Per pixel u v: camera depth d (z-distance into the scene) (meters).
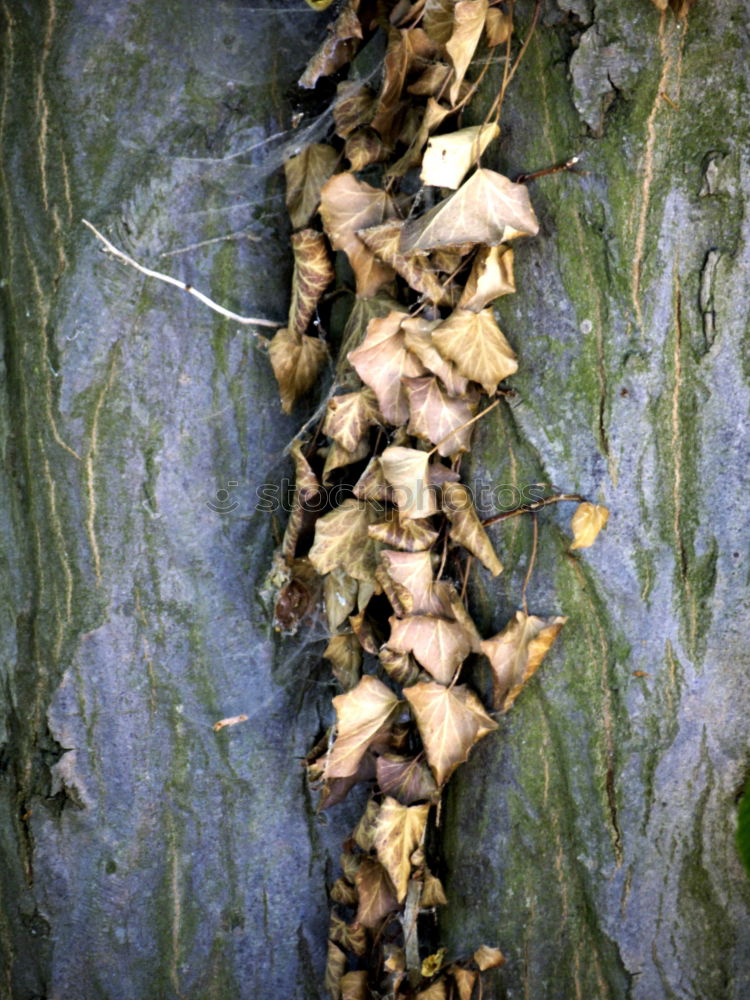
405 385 0.62
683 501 0.61
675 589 0.61
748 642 0.62
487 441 0.63
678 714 0.62
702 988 0.64
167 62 0.65
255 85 0.66
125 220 0.65
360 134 0.64
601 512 0.61
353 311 0.65
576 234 0.60
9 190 0.65
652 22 0.58
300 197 0.66
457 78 0.59
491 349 0.61
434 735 0.63
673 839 0.63
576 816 0.63
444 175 0.59
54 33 0.64
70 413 0.66
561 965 0.65
